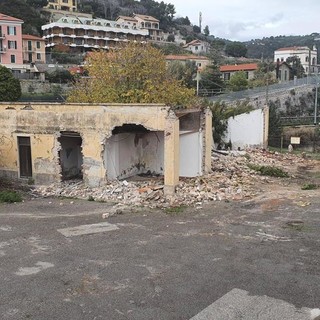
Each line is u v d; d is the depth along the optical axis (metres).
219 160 30.06
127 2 162.25
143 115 20.81
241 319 8.77
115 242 13.87
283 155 36.81
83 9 135.00
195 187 21.61
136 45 35.47
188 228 15.50
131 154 25.16
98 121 21.80
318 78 56.97
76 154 25.61
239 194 21.12
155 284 10.50
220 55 138.50
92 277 10.96
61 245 13.59
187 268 11.52
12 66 79.56
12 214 17.89
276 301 9.54
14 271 11.39
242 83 70.75
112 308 9.30
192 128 24.39
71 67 80.06
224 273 11.13
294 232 14.84
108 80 32.50
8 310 9.24
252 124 39.84
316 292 9.97
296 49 131.50
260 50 195.62
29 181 23.91
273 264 11.74
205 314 8.98
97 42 110.94
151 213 17.86
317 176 27.69
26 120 23.56
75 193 21.77
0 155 24.66
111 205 19.44
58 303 9.55
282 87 54.88
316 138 43.25
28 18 106.88
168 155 20.50
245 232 14.91
